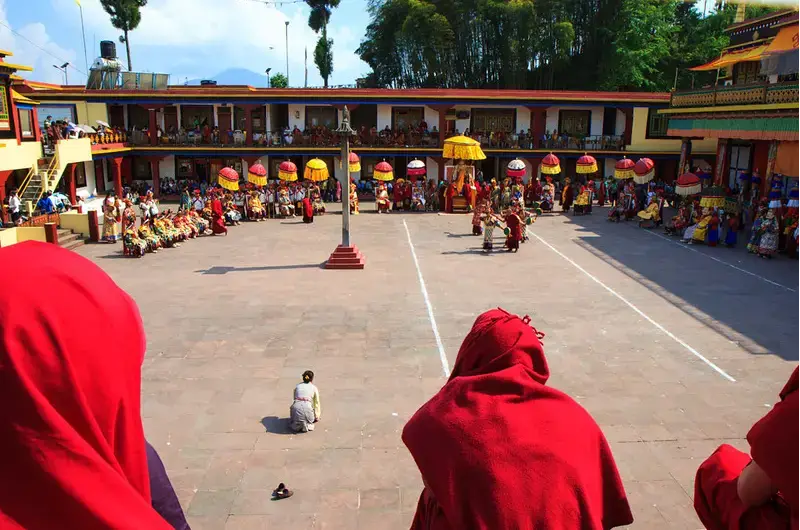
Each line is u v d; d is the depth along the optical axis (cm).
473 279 2120
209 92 4075
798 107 2408
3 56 2795
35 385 120
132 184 4269
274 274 2195
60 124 3459
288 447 1033
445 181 3800
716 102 3053
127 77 4200
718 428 1092
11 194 2880
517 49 4816
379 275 2175
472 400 223
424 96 4134
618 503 226
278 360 1403
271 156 4353
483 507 204
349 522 847
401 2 5166
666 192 3800
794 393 206
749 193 3247
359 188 4347
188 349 1468
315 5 6356
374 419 1129
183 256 2502
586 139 4319
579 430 222
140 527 121
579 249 2616
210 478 944
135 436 142
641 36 4794
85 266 142
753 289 1983
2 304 123
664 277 2142
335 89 4131
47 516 117
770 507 224
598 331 1588
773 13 2744
